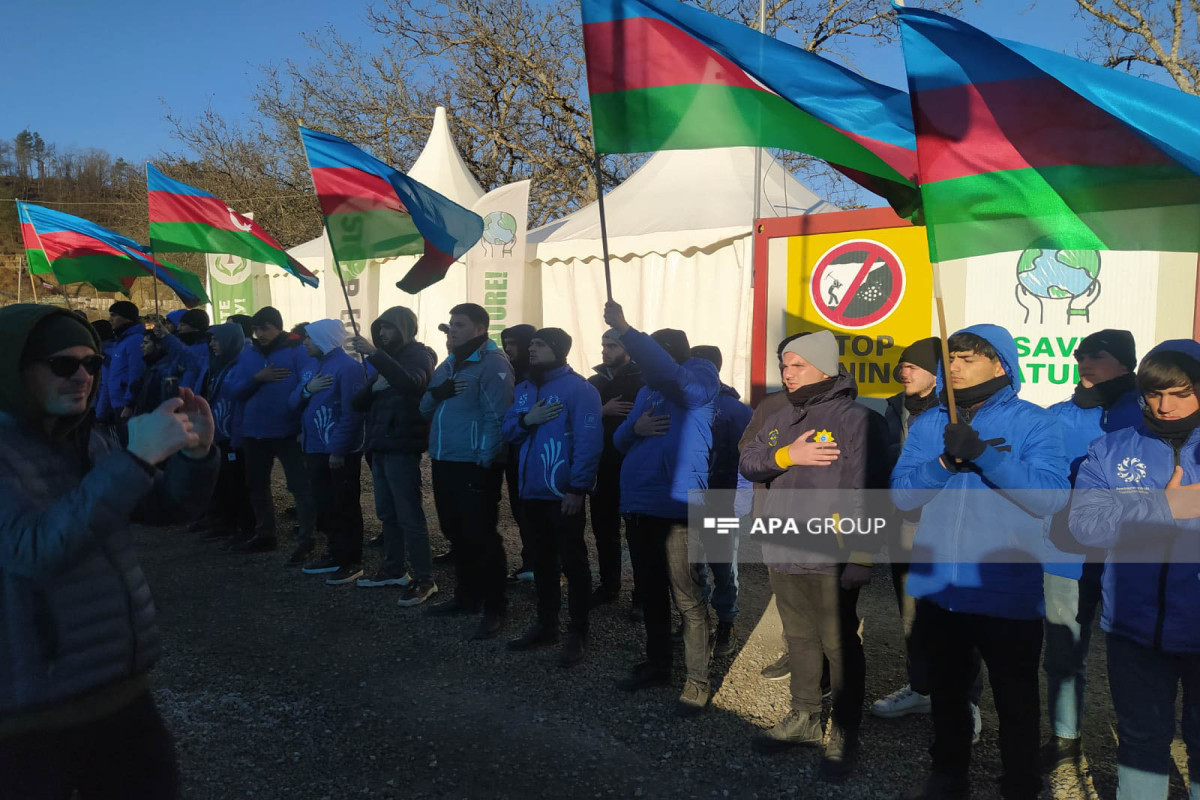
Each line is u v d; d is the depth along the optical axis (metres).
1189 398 2.32
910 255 4.59
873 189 3.65
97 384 1.85
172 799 1.96
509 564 6.06
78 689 1.71
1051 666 3.20
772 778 3.16
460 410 4.61
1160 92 2.55
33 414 1.76
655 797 3.04
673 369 3.53
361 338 4.89
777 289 4.97
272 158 20.98
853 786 3.10
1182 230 2.62
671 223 8.31
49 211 7.21
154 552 6.41
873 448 3.08
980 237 2.77
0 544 1.62
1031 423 2.62
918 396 3.05
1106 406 3.20
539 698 3.87
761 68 3.32
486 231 8.68
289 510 7.62
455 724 3.62
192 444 1.76
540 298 9.44
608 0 3.47
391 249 5.15
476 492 4.61
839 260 4.78
